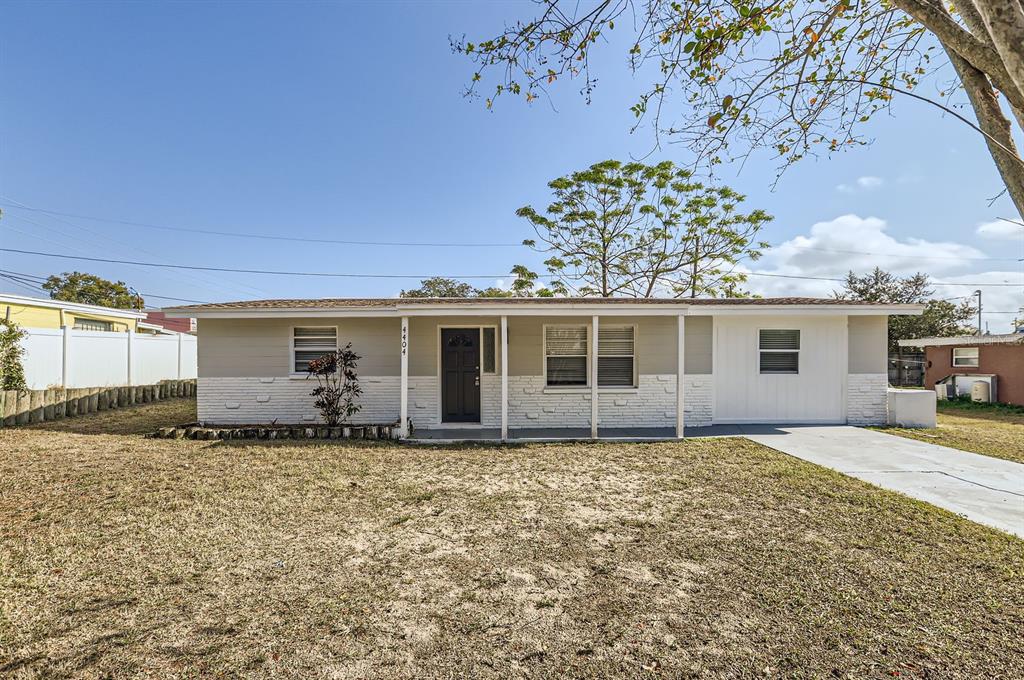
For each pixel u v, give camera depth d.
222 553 4.02
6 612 3.09
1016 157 2.27
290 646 2.77
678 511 4.98
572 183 20.14
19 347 10.82
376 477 6.32
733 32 3.89
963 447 8.05
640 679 2.47
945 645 2.71
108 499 5.38
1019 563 3.71
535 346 10.05
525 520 4.77
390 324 10.03
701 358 10.18
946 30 2.57
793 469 6.54
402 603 3.23
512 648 2.74
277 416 9.93
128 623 2.99
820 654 2.65
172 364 16.81
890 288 29.25
